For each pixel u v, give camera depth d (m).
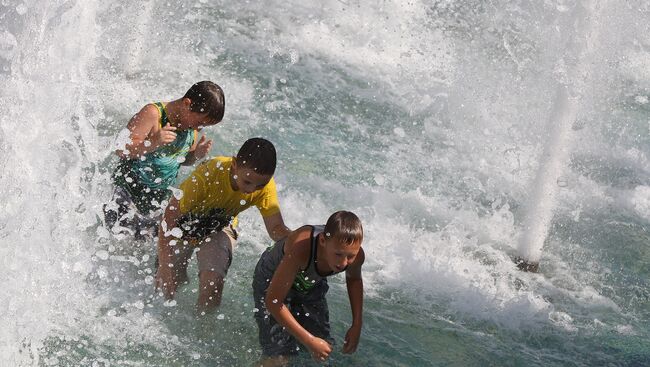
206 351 8.35
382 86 15.52
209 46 15.69
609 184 13.47
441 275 10.23
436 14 17.66
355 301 8.24
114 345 8.27
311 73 15.59
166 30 15.37
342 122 14.11
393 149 13.51
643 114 15.85
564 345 9.30
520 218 11.88
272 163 8.08
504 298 9.98
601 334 9.58
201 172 8.41
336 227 7.44
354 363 8.51
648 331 9.75
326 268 7.78
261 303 8.23
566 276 10.79
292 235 7.75
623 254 11.47
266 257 8.17
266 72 15.24
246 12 17.36
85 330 8.39
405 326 9.29
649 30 17.67
